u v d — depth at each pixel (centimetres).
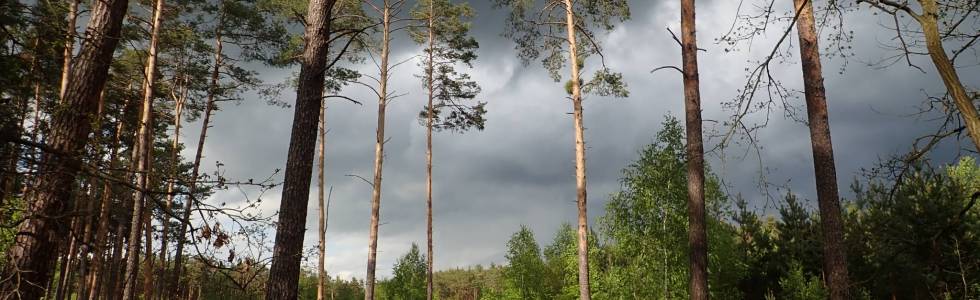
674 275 1683
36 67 514
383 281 4388
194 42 2042
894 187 675
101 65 571
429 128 2642
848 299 891
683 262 1681
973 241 1500
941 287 1612
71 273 2386
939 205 1516
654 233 1711
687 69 1166
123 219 1908
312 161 691
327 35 731
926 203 1539
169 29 1922
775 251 2508
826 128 956
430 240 2605
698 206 1116
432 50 2589
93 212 546
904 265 1572
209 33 2147
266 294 633
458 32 2520
